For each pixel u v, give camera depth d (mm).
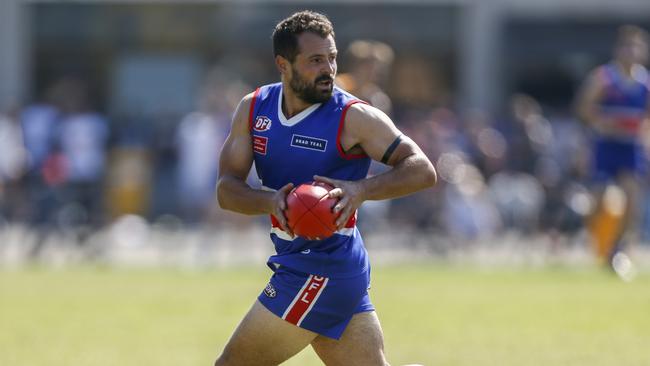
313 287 20078
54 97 84938
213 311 42531
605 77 53062
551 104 93625
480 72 93438
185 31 91938
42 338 35812
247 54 92062
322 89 19906
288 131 20344
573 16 94000
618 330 37031
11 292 48438
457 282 51844
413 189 19969
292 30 19844
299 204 19391
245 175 21016
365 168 20641
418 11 92625
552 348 33406
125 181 69812
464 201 67562
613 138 53156
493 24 93500
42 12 92062
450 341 34812
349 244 20359
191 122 68750
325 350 20531
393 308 42750
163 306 43938
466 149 76750
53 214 66250
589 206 57594
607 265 54281
